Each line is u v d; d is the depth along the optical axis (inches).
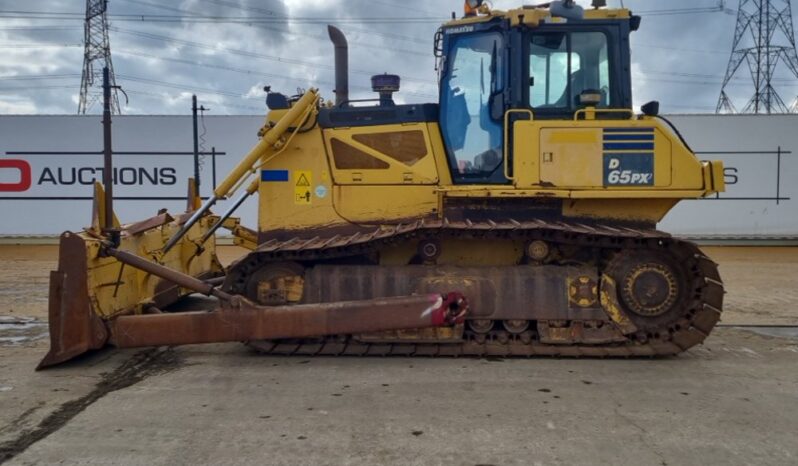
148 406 178.9
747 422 167.3
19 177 622.2
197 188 337.7
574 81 238.8
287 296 236.5
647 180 228.1
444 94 248.4
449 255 243.3
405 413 172.7
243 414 172.2
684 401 184.2
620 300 232.4
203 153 611.8
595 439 155.2
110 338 222.2
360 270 236.1
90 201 622.5
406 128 249.6
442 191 236.5
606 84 239.3
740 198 608.4
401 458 143.9
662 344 231.1
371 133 250.4
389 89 258.5
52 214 624.7
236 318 219.6
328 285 235.5
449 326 232.7
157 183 617.3
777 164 604.7
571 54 239.0
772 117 601.0
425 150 248.2
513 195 230.8
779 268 513.0
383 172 248.8
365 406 178.4
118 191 617.9
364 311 219.6
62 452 147.4
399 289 234.4
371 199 249.1
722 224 611.2
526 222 235.0
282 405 179.5
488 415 171.3
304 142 251.4
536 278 233.5
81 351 216.7
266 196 253.0
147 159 615.5
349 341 236.5
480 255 242.8
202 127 609.6
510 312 233.0
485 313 233.0
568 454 146.4
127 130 614.2
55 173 621.0
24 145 619.8
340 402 181.9
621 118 236.4
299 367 218.7
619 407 178.4
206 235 294.0
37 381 203.3
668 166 227.9
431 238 234.8
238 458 144.1
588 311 231.9
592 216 237.6
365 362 225.0
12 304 349.1
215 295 222.2
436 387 196.1
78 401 183.5
